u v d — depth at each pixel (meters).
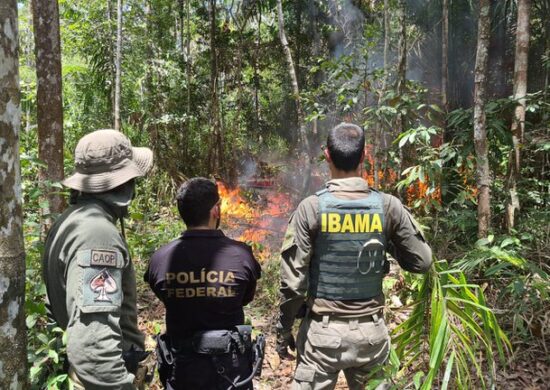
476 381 3.16
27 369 1.53
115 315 1.51
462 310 2.41
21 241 1.49
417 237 2.18
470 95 6.96
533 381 3.21
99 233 1.57
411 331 2.54
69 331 1.47
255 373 1.95
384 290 4.10
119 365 1.48
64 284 1.60
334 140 2.18
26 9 10.18
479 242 3.71
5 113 1.42
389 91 5.13
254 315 4.30
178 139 8.92
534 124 4.88
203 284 1.93
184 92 9.08
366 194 2.17
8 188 1.43
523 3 4.20
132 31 8.54
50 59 4.13
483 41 3.91
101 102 8.78
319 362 2.17
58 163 4.20
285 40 7.24
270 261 5.04
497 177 4.85
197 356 1.89
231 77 9.53
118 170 1.71
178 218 6.87
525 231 4.20
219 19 9.84
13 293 1.46
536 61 6.39
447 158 4.30
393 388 2.23
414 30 7.34
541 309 3.55
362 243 2.11
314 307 2.18
